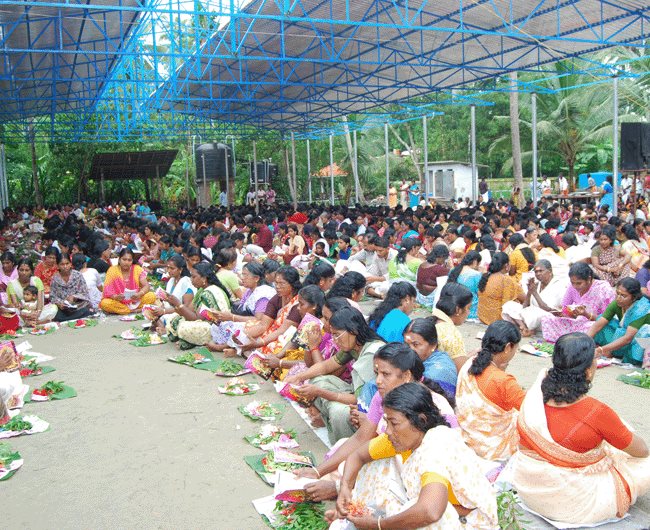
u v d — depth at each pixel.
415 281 10.38
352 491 3.62
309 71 21.36
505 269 8.26
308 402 5.19
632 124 17.69
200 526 3.94
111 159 34.00
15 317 8.95
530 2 14.39
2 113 24.02
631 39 16.67
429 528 2.96
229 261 8.62
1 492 4.41
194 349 7.84
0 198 30.23
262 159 39.28
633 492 3.86
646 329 6.50
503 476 4.07
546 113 31.95
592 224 12.86
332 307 4.99
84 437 5.30
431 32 16.75
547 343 7.51
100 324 9.51
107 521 4.01
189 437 5.26
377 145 42.03
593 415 3.68
